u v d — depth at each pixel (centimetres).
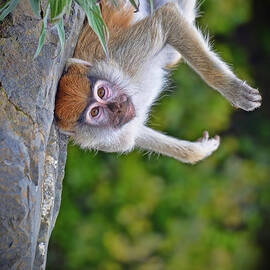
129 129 1111
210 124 1941
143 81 1109
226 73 1108
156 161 1948
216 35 2100
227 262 2005
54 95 949
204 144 1223
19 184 820
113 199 1881
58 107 1039
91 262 1884
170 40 1104
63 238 1862
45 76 876
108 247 1884
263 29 2309
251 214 2109
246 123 2245
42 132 870
